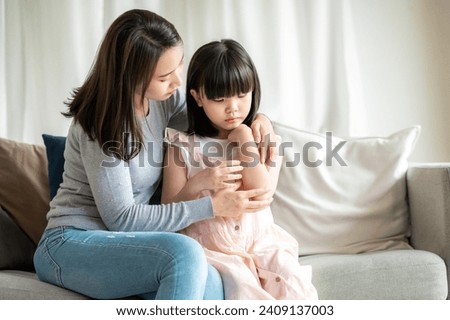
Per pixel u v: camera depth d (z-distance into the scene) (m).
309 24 3.46
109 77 2.01
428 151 3.66
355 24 3.63
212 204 2.08
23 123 3.27
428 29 3.65
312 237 2.72
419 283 2.38
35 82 3.27
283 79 3.39
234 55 2.21
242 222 2.18
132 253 1.82
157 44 2.00
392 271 2.36
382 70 3.64
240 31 3.38
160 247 1.79
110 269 1.84
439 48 3.66
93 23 3.25
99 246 1.89
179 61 2.08
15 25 3.27
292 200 2.77
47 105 3.21
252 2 3.39
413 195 2.73
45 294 1.89
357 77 3.49
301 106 3.47
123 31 2.01
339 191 2.78
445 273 2.43
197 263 1.76
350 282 2.34
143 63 1.99
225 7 3.39
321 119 3.46
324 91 3.47
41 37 3.24
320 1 3.45
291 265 2.09
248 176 2.21
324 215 2.73
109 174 2.00
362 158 2.86
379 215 2.75
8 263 2.43
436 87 3.66
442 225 2.53
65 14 3.20
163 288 1.72
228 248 2.13
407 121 3.65
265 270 2.09
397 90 3.64
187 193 2.18
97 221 2.08
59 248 1.98
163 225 2.03
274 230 2.29
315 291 2.10
